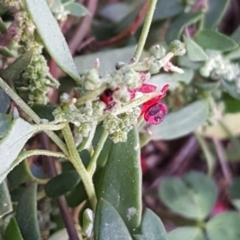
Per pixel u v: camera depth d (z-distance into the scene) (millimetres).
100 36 193
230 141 214
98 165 138
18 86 138
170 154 224
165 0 179
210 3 181
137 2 208
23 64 131
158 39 184
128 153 127
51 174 152
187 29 174
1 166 104
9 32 134
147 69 108
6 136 101
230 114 187
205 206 189
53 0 141
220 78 177
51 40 116
